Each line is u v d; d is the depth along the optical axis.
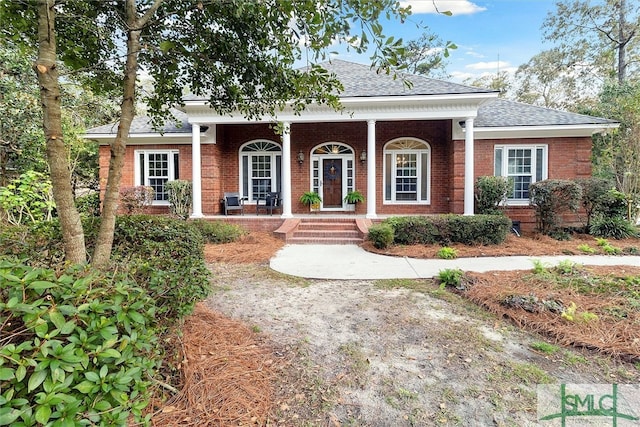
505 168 12.49
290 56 3.52
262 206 13.95
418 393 2.86
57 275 1.96
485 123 12.21
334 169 13.90
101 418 1.57
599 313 4.22
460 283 5.64
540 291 4.98
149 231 4.44
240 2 2.96
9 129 10.14
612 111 14.66
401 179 13.64
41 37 2.65
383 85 11.80
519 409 2.65
